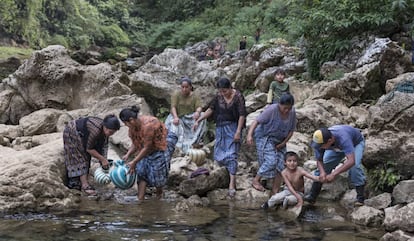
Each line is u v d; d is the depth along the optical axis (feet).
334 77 31.96
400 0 31.30
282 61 39.99
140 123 20.21
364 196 19.92
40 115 31.01
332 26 33.83
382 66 29.09
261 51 43.29
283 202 19.43
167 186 22.76
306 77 36.19
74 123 21.42
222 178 21.88
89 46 103.09
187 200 19.97
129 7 134.51
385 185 19.90
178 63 33.27
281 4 70.85
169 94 31.45
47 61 34.94
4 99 35.24
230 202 20.59
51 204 19.19
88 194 21.06
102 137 21.59
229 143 22.04
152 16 114.01
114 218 17.84
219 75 31.71
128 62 72.02
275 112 20.85
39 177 19.86
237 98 21.95
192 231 16.42
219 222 17.56
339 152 19.52
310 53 35.88
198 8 102.58
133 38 121.29
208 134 28.55
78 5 114.01
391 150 19.80
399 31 33.53
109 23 123.54
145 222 17.39
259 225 17.26
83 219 17.65
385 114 20.39
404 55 29.35
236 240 15.57
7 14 91.66
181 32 90.22
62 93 34.86
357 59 32.71
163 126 20.66
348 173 19.94
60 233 15.98
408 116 19.93
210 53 70.03
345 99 28.81
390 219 16.39
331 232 16.56
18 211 18.53
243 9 82.74
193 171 22.89
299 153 23.35
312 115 26.25
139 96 32.65
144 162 20.70
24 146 27.53
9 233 15.89
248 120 26.00
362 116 26.89
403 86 21.83
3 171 19.92
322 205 19.99
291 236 16.07
